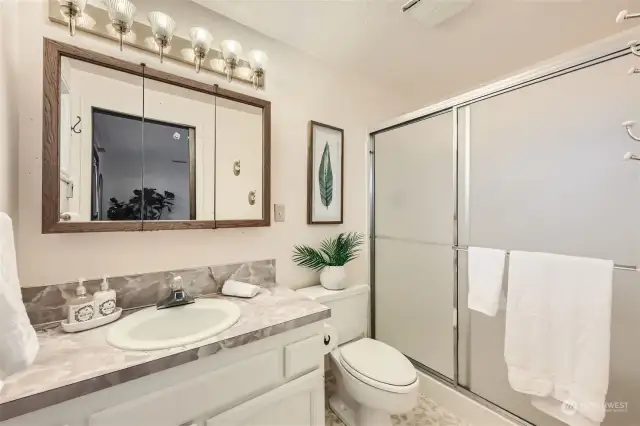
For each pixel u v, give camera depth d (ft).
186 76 4.27
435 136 5.69
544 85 4.19
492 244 4.79
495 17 4.70
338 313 5.41
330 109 6.21
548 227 4.17
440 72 6.69
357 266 6.81
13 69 2.95
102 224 3.49
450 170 5.42
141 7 3.95
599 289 3.40
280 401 3.32
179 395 2.64
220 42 4.61
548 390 3.76
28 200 3.16
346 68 6.43
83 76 3.43
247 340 3.02
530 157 4.34
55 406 2.10
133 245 3.84
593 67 3.73
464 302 5.19
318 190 5.96
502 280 4.42
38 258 3.22
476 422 4.84
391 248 6.63
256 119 4.97
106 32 3.63
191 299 4.00
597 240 3.76
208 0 4.29
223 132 4.62
